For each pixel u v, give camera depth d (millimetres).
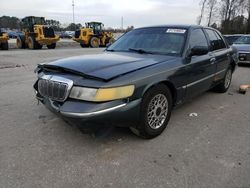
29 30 23031
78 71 3148
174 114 4656
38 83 3656
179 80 3893
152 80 3357
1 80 7398
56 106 3264
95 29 26609
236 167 2971
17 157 3115
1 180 2691
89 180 2717
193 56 4309
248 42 11859
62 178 2740
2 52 17375
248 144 3535
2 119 4258
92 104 2992
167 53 4160
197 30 4754
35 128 3916
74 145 3422
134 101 3186
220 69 5520
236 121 4391
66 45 29422
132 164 3010
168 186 2641
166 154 3236
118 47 4703
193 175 2816
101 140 3555
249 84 7477
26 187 2596
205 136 3764
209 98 5770
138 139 3609
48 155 3170
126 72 3203
